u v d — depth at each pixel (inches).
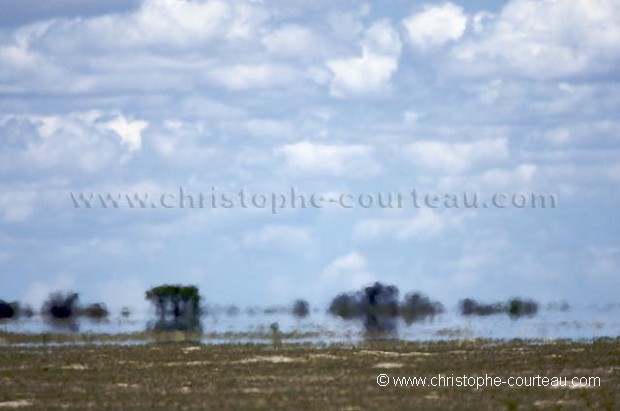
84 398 5211.6
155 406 4899.1
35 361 6934.1
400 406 4808.1
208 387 5556.1
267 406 4832.7
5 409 4894.2
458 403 4901.6
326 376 5949.8
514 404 4877.0
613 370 6166.3
